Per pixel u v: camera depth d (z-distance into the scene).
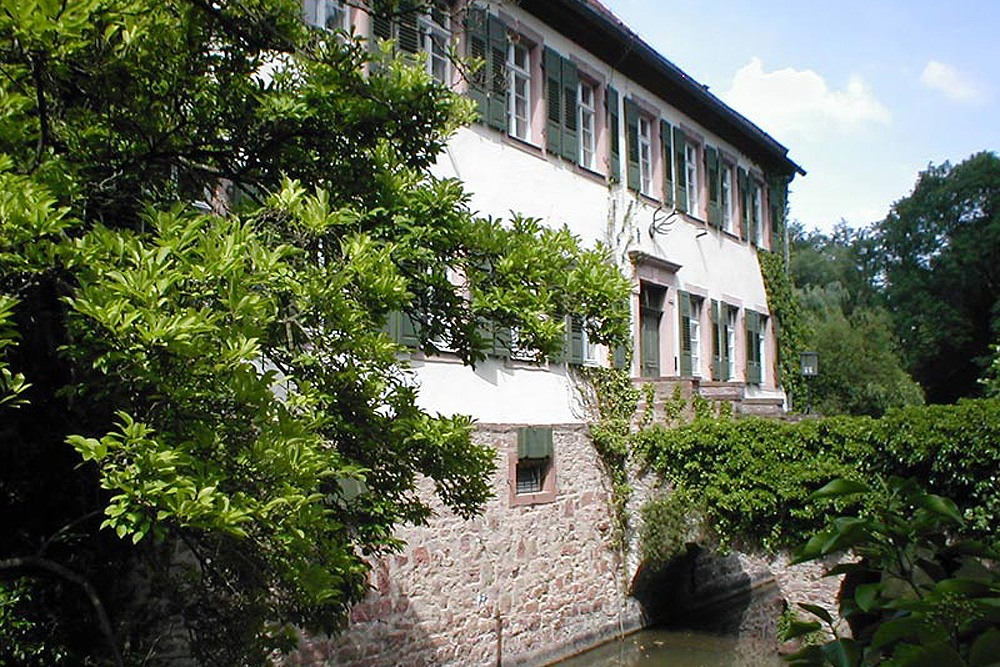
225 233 3.81
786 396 21.22
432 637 10.02
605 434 13.30
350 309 4.30
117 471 3.10
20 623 4.46
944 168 41.50
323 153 5.32
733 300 18.97
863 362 26.98
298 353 4.45
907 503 2.28
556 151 13.53
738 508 11.95
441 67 11.50
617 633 13.52
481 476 5.67
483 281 5.73
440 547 10.30
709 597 17.12
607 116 15.02
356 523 5.32
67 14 3.29
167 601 5.86
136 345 3.13
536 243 5.88
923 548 2.35
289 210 4.51
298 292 4.11
